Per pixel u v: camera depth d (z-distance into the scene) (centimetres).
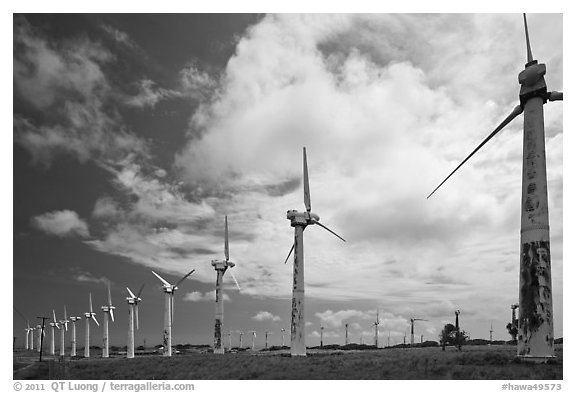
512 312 9675
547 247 3956
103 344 13938
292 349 6725
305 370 4781
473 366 4081
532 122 4197
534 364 3806
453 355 5000
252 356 7125
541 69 4162
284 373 4647
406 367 4412
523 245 4053
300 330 6762
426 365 4362
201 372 5284
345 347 14625
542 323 3853
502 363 4072
